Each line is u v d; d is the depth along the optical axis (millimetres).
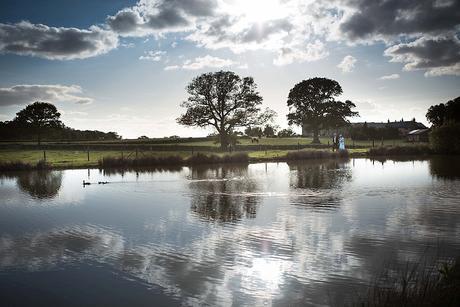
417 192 21109
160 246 12039
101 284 9164
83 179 32469
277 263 10258
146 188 25828
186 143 97875
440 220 14352
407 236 12352
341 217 15383
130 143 97500
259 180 29250
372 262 10086
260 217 15812
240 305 7961
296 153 53562
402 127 164000
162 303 8117
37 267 10422
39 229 14648
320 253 10953
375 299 7637
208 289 8766
